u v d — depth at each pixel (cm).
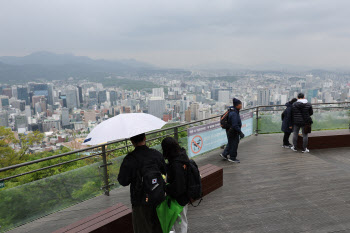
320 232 287
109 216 269
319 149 634
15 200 303
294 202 362
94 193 383
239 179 449
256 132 779
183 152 214
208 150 588
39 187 322
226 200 370
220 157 579
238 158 570
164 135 480
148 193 187
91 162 376
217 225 305
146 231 204
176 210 208
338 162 543
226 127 528
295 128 604
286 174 470
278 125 801
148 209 202
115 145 443
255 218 320
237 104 516
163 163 207
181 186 204
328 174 467
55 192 338
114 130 199
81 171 363
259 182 435
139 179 194
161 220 205
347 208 342
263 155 587
